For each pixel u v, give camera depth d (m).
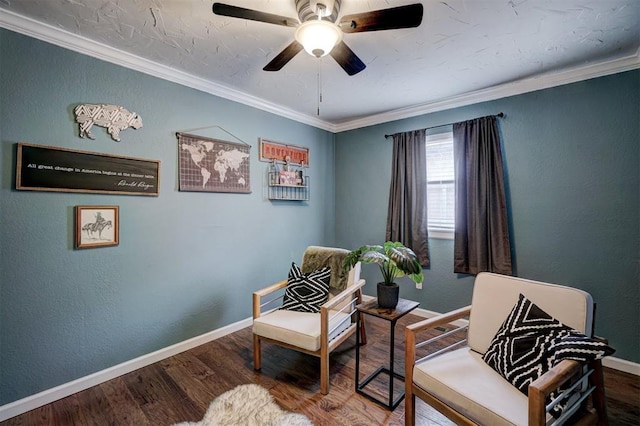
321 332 1.90
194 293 2.58
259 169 3.12
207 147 2.65
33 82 1.77
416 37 1.91
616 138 2.20
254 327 2.15
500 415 1.17
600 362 1.34
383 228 3.60
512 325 1.51
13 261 1.72
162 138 2.37
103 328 2.07
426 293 3.22
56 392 1.86
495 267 2.69
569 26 1.78
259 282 3.12
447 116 3.08
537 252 2.55
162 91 2.36
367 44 1.99
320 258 2.64
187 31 1.84
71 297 1.93
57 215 1.87
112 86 2.09
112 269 2.11
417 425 1.65
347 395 1.90
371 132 3.69
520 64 2.27
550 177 2.48
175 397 1.90
